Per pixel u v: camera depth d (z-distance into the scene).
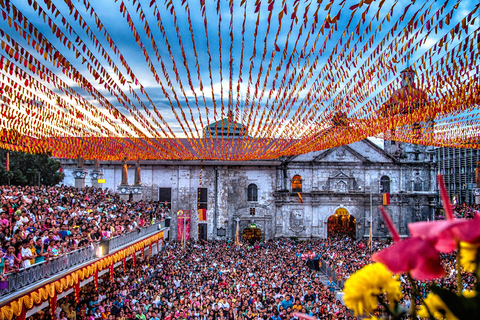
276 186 59.31
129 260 35.81
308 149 32.53
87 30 8.27
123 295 25.53
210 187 58.66
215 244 53.28
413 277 1.49
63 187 36.31
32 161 48.62
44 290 17.97
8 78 11.13
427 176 59.44
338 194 57.97
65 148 26.14
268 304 22.70
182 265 35.75
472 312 1.56
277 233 58.16
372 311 1.91
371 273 1.95
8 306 15.26
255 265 34.94
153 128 20.19
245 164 58.91
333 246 48.62
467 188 72.50
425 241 1.52
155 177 58.94
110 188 58.34
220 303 23.03
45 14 7.44
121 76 11.13
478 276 1.54
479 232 1.42
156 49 10.09
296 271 32.56
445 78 11.29
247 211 58.91
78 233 24.31
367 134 22.73
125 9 7.98
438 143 28.98
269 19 6.83
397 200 58.09
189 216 53.41
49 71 10.73
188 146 58.03
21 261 17.22
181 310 21.59
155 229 42.56
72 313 21.62
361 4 6.62
